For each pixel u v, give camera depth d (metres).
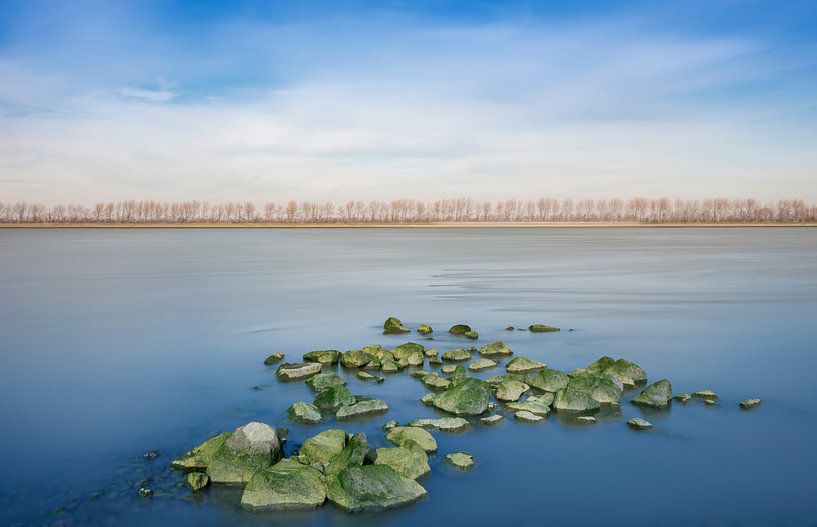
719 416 12.89
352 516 8.94
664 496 9.53
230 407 13.52
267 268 45.91
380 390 14.70
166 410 13.34
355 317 24.06
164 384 15.23
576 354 17.92
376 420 12.65
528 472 10.30
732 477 10.15
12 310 25.88
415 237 112.56
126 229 185.75
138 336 20.70
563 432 12.00
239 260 54.47
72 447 11.35
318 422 12.49
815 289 31.81
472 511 9.09
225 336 20.67
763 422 12.57
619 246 76.38
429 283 35.19
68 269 45.12
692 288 32.22
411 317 23.97
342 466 9.77
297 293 31.09
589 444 11.43
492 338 20.09
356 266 47.34
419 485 9.62
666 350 18.39
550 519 8.88
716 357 17.58
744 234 124.81
